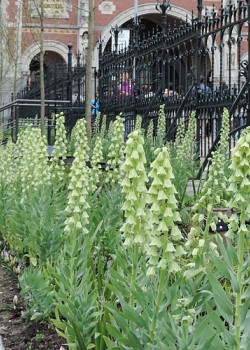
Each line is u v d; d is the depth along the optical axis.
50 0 29.66
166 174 2.38
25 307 4.29
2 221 5.78
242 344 2.30
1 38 21.69
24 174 5.61
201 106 8.57
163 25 10.34
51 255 4.38
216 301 2.29
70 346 3.10
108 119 14.09
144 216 2.76
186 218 5.81
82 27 29.75
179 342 2.34
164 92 10.34
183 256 4.60
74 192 3.59
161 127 8.64
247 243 3.55
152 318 2.60
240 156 2.23
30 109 20.38
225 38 25.17
